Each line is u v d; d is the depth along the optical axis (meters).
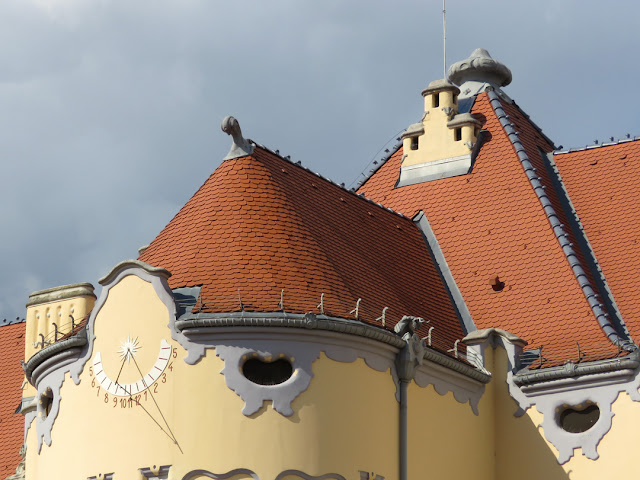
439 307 130.75
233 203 117.44
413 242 136.38
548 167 144.75
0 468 143.62
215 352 108.12
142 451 108.12
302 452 107.00
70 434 112.12
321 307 109.88
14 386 151.25
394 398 113.31
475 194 140.50
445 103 146.25
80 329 115.94
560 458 121.69
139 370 109.69
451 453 119.06
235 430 106.88
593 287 131.38
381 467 110.75
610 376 120.62
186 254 114.81
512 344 125.94
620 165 140.88
